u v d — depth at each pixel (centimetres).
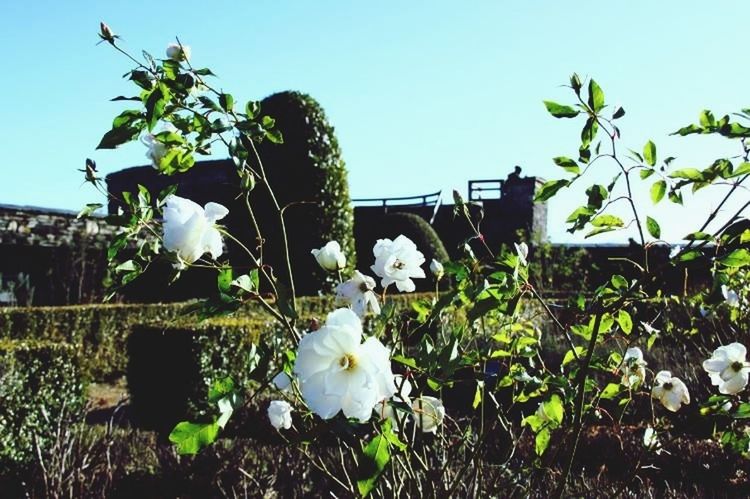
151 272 1336
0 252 1293
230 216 889
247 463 443
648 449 220
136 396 716
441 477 182
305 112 1137
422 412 167
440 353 157
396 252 175
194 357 689
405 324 208
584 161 180
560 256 1493
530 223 2055
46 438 520
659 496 372
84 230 1365
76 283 1351
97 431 537
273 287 156
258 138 169
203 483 421
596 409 201
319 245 1117
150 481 434
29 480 447
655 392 215
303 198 1109
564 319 183
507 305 169
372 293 173
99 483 428
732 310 416
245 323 734
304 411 177
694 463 429
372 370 128
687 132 181
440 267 199
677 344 584
